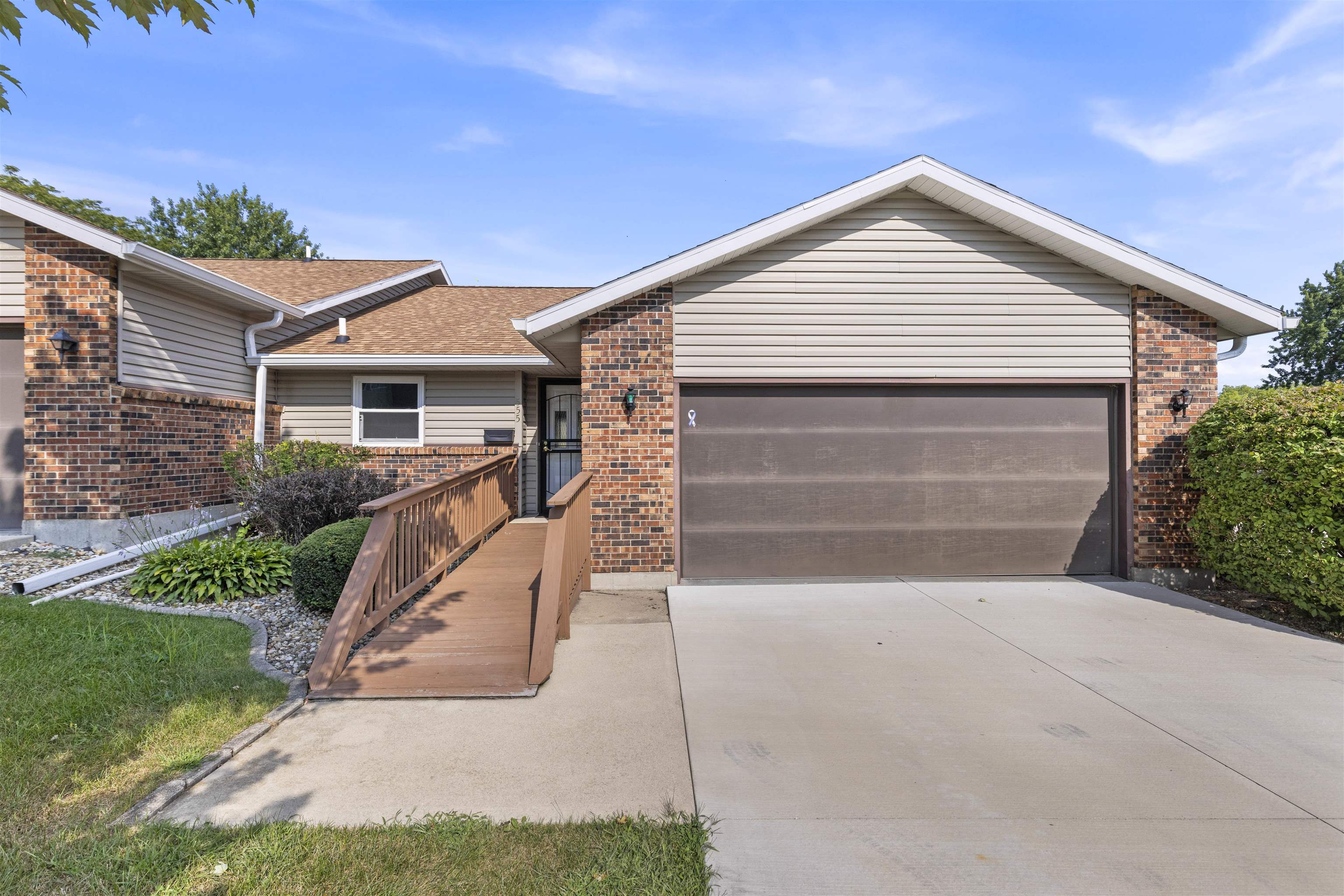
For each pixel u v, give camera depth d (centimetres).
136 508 757
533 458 1139
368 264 1454
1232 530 673
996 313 745
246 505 812
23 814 282
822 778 323
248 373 1004
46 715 363
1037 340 748
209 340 909
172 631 498
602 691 433
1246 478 631
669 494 724
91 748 338
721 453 748
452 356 1023
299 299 1119
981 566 762
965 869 255
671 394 725
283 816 288
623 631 560
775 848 268
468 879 247
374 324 1176
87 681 405
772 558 752
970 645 522
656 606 643
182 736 355
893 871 254
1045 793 310
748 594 681
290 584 653
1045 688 437
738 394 748
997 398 761
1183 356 743
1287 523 598
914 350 745
